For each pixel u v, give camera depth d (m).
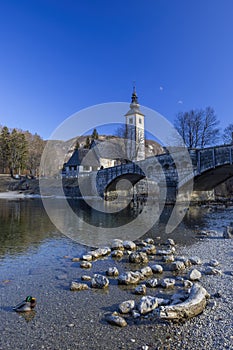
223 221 18.23
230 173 29.03
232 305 4.96
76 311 4.88
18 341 3.86
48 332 4.12
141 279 6.61
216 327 4.16
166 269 7.49
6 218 18.91
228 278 6.59
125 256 9.03
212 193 34.72
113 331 4.14
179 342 3.79
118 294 5.69
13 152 72.81
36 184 55.75
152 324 4.32
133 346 3.72
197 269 7.43
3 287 6.10
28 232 13.48
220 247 10.23
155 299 4.94
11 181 62.88
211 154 25.81
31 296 5.40
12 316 4.68
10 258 8.68
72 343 3.81
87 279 6.64
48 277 6.84
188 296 5.21
